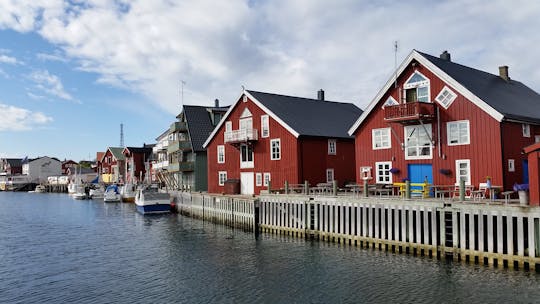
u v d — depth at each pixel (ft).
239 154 128.67
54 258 77.15
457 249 60.49
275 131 115.44
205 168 159.43
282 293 52.06
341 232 77.46
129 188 209.97
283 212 91.25
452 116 78.43
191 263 69.00
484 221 58.03
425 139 82.89
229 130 132.87
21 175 425.28
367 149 93.35
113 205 193.57
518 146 76.33
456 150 77.82
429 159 81.92
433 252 63.26
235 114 130.52
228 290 54.24
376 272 58.23
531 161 55.98
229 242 85.76
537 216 52.31
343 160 119.85
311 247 76.28
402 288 51.39
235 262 68.18
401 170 86.74
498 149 72.02
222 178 135.95
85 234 104.68
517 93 93.71
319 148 114.21
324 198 81.30
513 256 54.60
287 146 111.65
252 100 122.72
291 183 110.01
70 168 395.75
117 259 74.74
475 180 74.90
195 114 168.04
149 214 146.41
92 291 56.59
